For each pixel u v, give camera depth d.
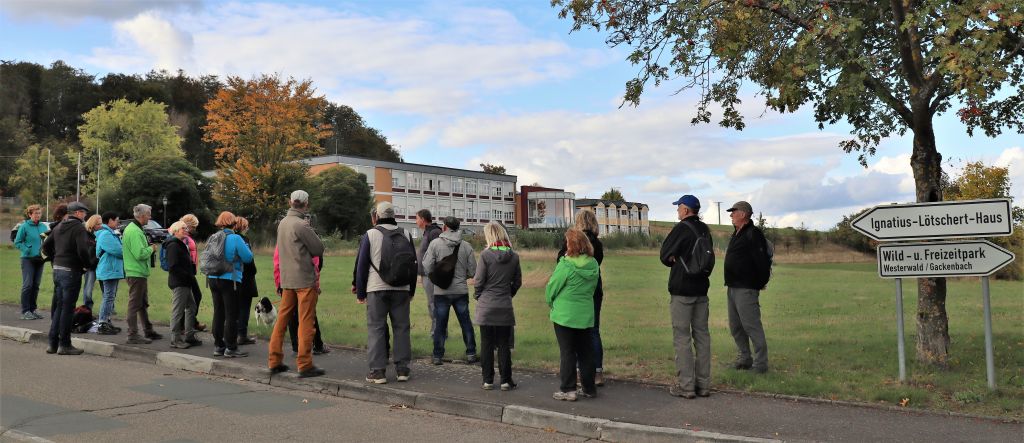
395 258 8.36
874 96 10.07
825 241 51.31
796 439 6.18
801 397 7.54
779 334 12.52
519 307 17.25
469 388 8.16
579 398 7.66
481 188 92.88
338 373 8.99
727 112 10.72
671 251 7.70
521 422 7.09
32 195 77.62
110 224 11.80
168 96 115.06
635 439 6.49
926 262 7.84
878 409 7.10
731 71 10.18
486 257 8.05
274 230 49.72
